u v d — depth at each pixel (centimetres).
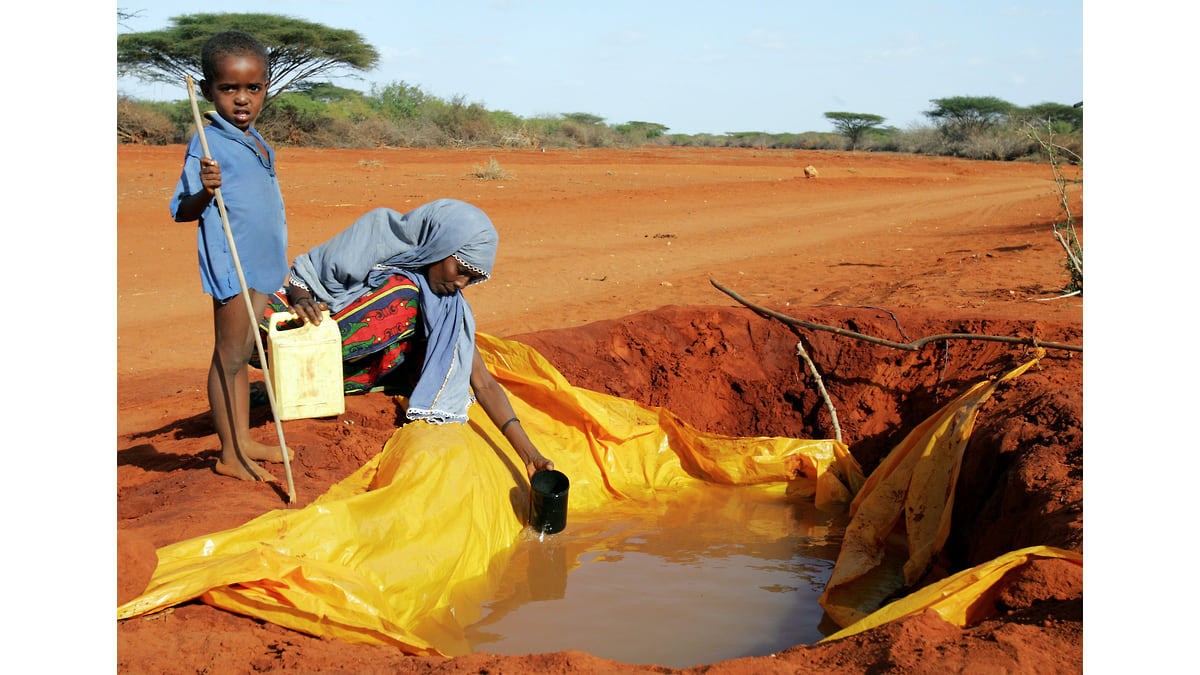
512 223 2059
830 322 816
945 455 561
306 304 518
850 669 303
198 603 357
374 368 611
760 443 703
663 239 1881
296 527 405
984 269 1202
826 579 516
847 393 778
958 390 713
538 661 313
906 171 3944
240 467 498
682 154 4578
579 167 3334
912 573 518
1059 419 527
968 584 361
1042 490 459
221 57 459
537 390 682
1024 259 1289
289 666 311
